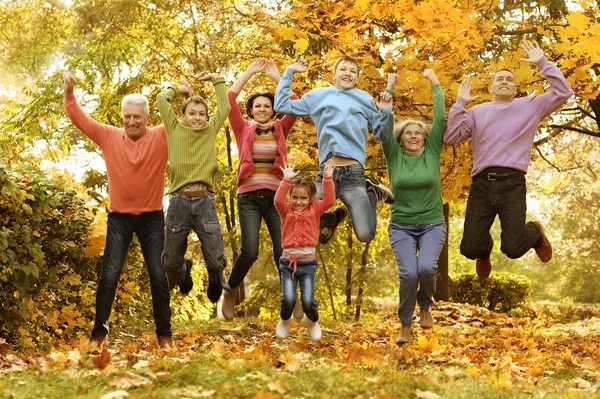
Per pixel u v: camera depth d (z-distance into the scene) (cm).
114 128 568
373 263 1548
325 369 405
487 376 449
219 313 1619
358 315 1531
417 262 562
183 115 573
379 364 436
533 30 791
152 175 559
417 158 576
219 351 483
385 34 759
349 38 693
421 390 372
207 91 1188
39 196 602
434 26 667
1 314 572
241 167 614
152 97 1390
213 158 570
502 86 572
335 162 572
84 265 716
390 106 569
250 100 641
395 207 577
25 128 1475
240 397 338
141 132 562
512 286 1659
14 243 562
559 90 557
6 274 564
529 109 562
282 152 616
